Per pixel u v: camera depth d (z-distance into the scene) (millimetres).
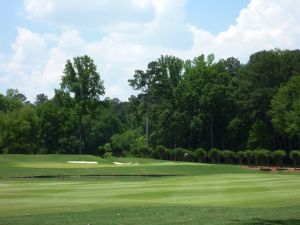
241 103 98375
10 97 130125
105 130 129625
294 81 83375
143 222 15844
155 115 110438
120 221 16094
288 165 84688
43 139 109688
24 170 53719
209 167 62625
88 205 21266
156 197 25219
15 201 23219
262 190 27859
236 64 141125
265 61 97188
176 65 115375
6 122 99875
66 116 109938
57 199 24391
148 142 111000
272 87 96250
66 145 110938
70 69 91000
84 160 71000
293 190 27719
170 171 57688
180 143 109562
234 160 86375
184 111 107500
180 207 20062
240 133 103938
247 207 20203
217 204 21750
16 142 99938
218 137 109312
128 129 132375
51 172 53125
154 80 112688
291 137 88062
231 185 31812
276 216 16984
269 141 91688
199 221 15930
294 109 79062
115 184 35750
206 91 105312
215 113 107625
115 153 109500
